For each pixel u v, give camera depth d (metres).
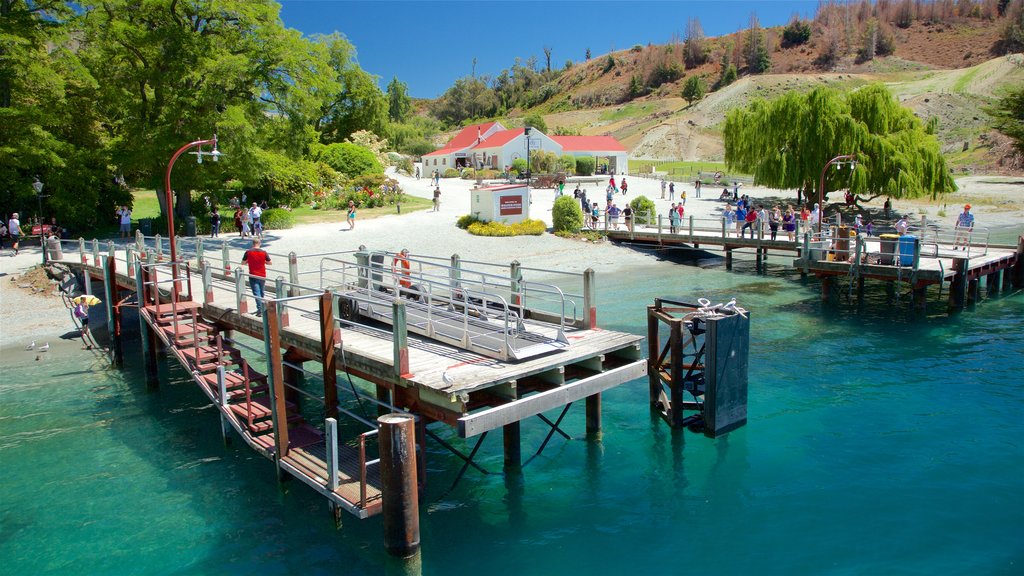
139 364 19.88
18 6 33.09
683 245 38.19
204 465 12.95
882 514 10.66
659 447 13.33
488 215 38.41
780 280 30.67
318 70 37.75
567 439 13.80
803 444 13.24
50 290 25.69
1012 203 56.75
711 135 129.38
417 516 9.33
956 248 29.19
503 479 12.15
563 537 10.25
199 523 10.75
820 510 10.84
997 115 82.19
